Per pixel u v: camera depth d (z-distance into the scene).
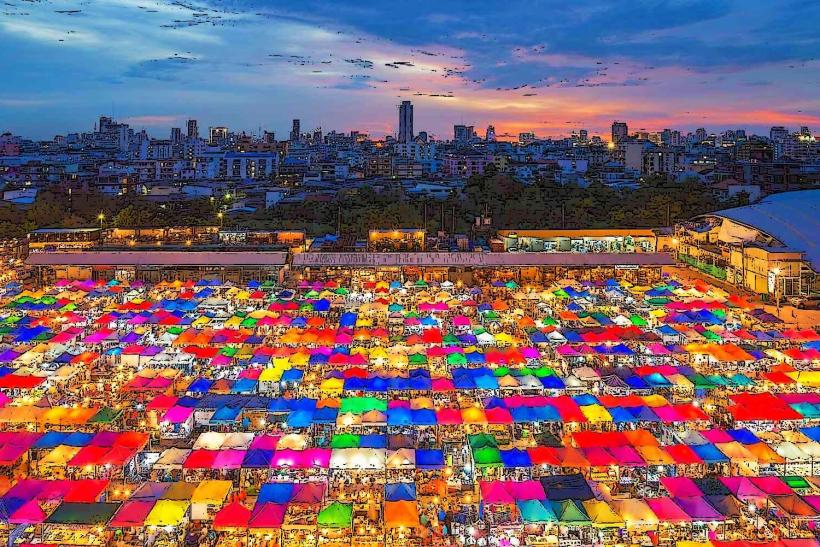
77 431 43.28
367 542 33.19
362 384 48.09
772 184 178.88
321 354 54.00
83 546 31.44
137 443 38.62
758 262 84.75
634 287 81.69
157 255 89.25
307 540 32.66
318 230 129.88
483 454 37.38
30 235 100.38
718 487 34.66
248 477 38.06
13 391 48.78
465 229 134.38
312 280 91.25
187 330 61.78
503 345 58.00
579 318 68.31
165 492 33.56
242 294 77.19
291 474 38.16
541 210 144.50
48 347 55.59
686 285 84.31
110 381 51.28
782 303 78.56
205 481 34.84
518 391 49.59
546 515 32.03
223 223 132.38
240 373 51.62
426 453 38.09
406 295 80.38
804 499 33.22
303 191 193.75
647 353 56.44
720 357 54.22
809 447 39.19
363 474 38.44
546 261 89.62
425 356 54.72
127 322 65.19
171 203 168.25
